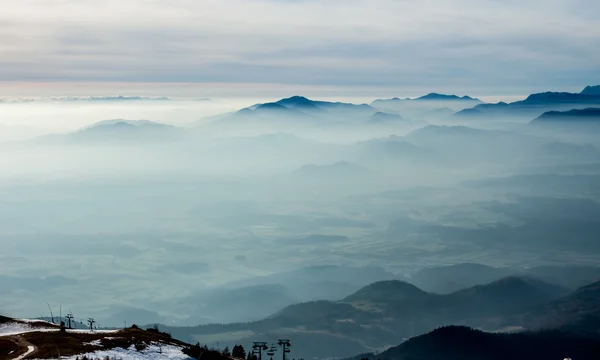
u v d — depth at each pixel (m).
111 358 95.69
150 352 103.25
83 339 105.06
